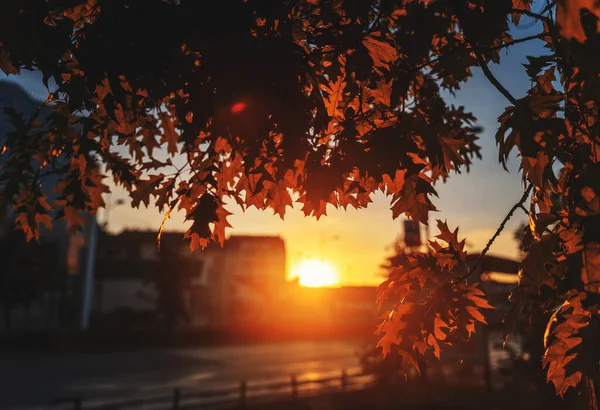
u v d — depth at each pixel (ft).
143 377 74.84
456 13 7.20
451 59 7.64
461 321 8.16
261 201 9.40
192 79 7.67
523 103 6.52
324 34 7.98
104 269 179.01
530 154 6.29
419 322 8.34
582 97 6.04
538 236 7.27
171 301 140.05
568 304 6.90
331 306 188.75
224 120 7.51
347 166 7.55
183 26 7.40
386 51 8.10
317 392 52.24
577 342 6.71
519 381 33.09
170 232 189.47
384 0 7.74
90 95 7.97
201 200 9.48
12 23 7.39
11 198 11.77
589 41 5.10
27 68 8.09
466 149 11.77
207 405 46.85
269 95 7.36
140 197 10.89
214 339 131.64
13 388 62.69
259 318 185.37
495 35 7.15
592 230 5.94
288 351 115.24
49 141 11.73
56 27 7.55
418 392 43.32
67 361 90.22
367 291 181.27
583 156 6.72
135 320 154.92
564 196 7.32
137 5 7.32
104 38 7.40
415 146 7.37
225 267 192.95
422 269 8.56
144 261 185.06
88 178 11.21
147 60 7.49
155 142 11.85
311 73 7.64
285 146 7.50
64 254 122.11
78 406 41.47
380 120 8.27
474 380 48.21
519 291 7.82
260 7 7.57
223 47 7.29
